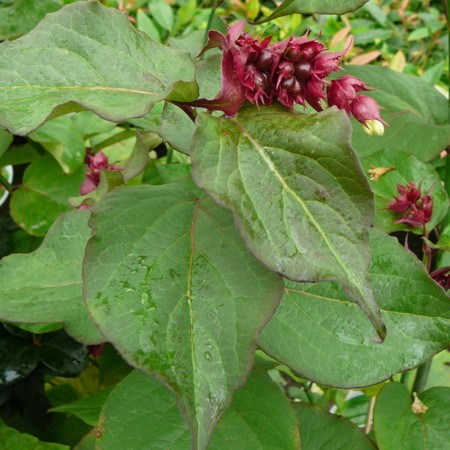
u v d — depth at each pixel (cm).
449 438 51
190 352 36
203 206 41
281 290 38
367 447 52
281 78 38
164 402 47
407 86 66
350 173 35
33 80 39
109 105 38
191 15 102
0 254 72
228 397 35
